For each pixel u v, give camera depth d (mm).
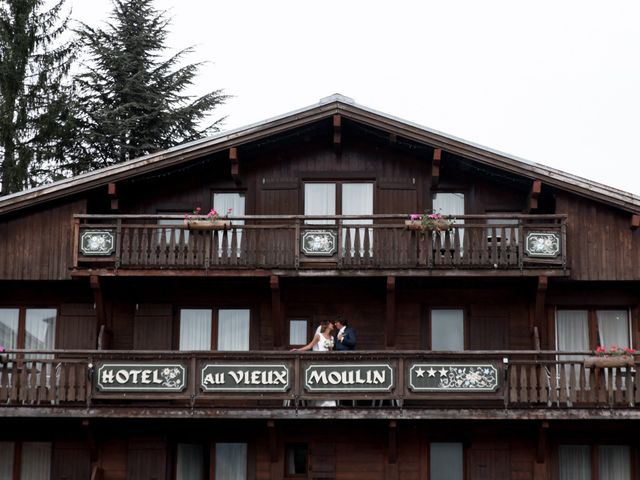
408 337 36938
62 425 36125
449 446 36094
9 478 35969
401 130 36625
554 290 36969
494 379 34188
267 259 35781
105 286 36750
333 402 35469
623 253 36125
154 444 35812
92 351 34438
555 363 34344
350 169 37875
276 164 38031
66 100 51375
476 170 37625
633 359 34031
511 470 35594
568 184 36156
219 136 36625
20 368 34719
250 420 35688
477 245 35656
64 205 36906
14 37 50062
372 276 35625
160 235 37031
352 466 35688
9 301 37312
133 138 53062
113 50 53906
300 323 37219
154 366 34438
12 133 49688
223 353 34375
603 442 35750
